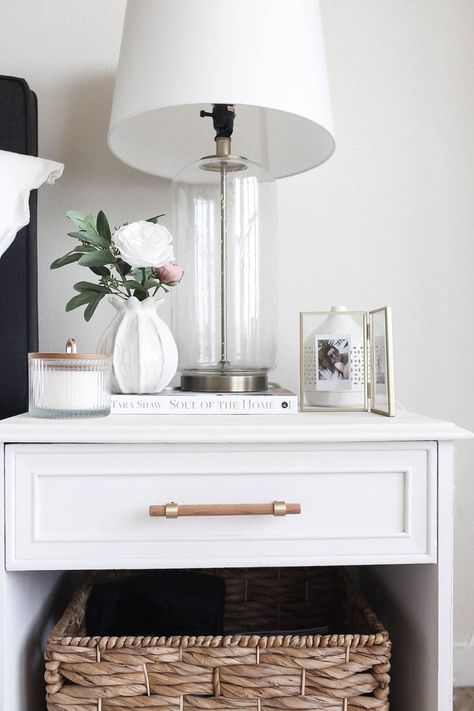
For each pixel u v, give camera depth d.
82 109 1.16
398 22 1.20
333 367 0.93
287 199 1.19
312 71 0.85
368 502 0.75
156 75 0.82
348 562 0.75
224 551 0.74
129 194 1.17
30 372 0.80
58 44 1.16
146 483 0.73
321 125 0.86
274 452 0.74
